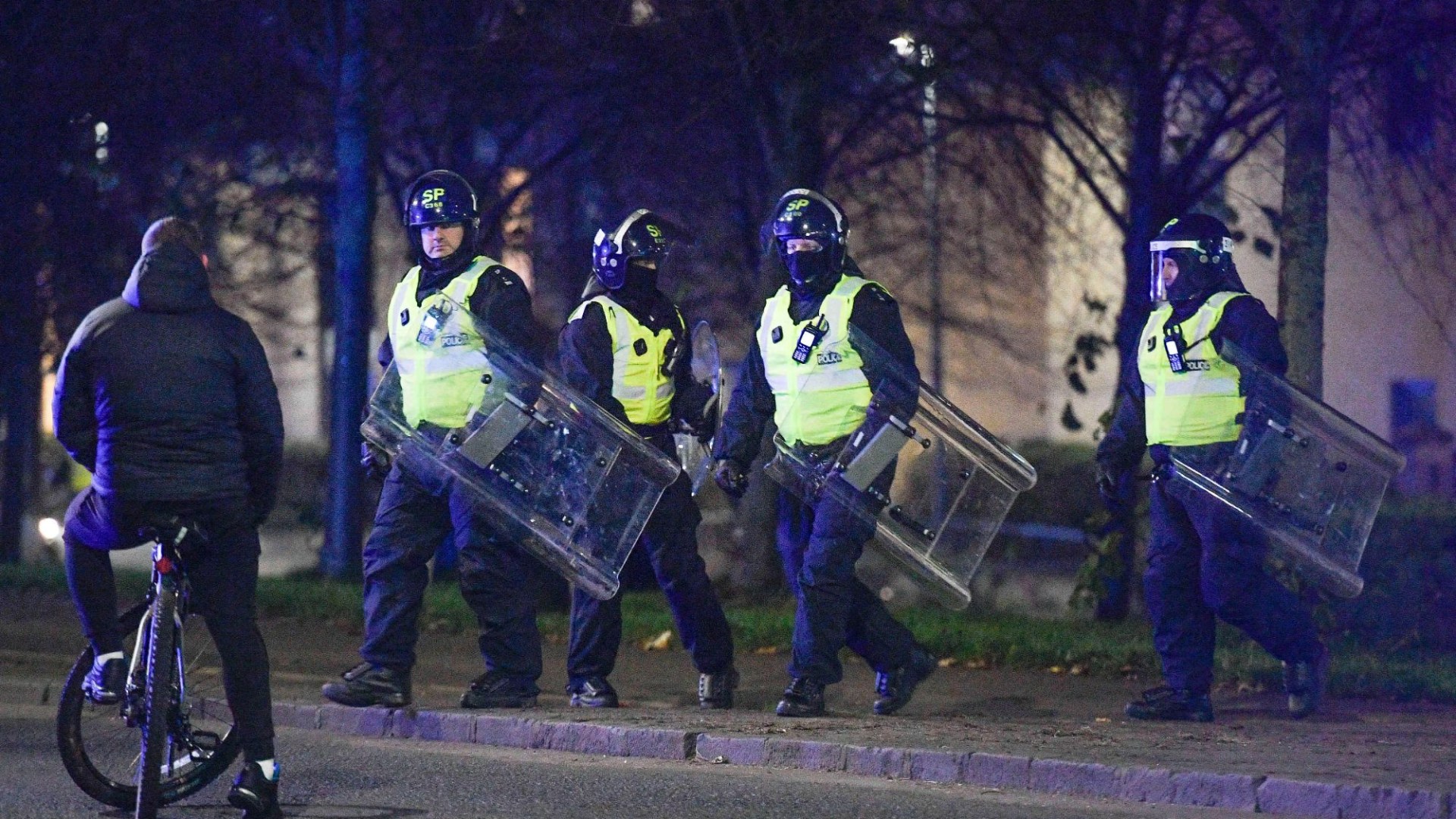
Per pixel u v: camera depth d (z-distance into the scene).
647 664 36.97
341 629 42.03
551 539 28.69
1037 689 33.56
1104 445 30.06
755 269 55.44
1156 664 35.53
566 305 57.75
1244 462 28.31
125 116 54.44
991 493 29.17
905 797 23.88
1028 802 23.53
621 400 29.78
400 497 29.45
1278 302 37.88
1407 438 88.56
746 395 29.72
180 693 22.52
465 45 49.31
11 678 33.66
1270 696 32.62
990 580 65.81
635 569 33.38
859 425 28.66
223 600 21.72
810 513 29.73
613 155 54.38
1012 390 88.81
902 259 61.88
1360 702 31.56
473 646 39.25
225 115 56.72
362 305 52.28
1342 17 38.75
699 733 26.92
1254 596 28.58
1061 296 64.19
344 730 29.67
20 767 25.88
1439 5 42.50
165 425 20.81
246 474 21.70
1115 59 46.84
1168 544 29.17
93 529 21.47
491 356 28.50
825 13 41.94
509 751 27.81
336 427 52.66
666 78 48.12
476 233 29.44
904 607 49.78
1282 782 22.77
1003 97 49.06
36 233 55.41
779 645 39.22
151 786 20.44
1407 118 43.97
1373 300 88.38
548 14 46.28
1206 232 28.73
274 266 62.59
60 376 20.98
